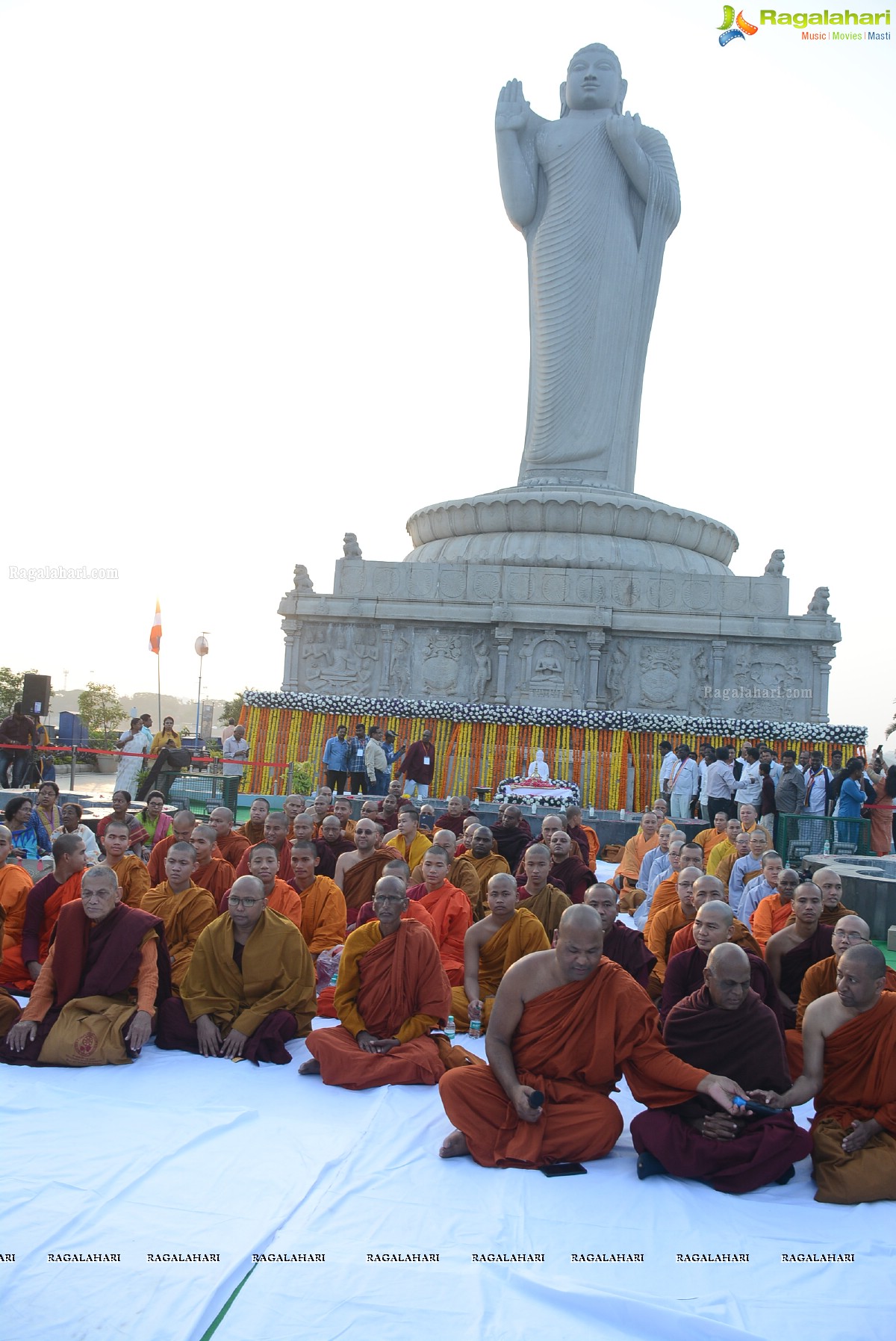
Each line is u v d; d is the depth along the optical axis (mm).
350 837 12211
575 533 30641
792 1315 4441
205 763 24453
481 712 25797
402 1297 4430
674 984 7430
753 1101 5953
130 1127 6199
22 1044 7473
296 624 29531
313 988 8242
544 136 31781
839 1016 6180
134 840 12266
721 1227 5273
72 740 32812
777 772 21062
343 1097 6965
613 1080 6301
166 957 8125
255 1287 4449
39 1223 4918
